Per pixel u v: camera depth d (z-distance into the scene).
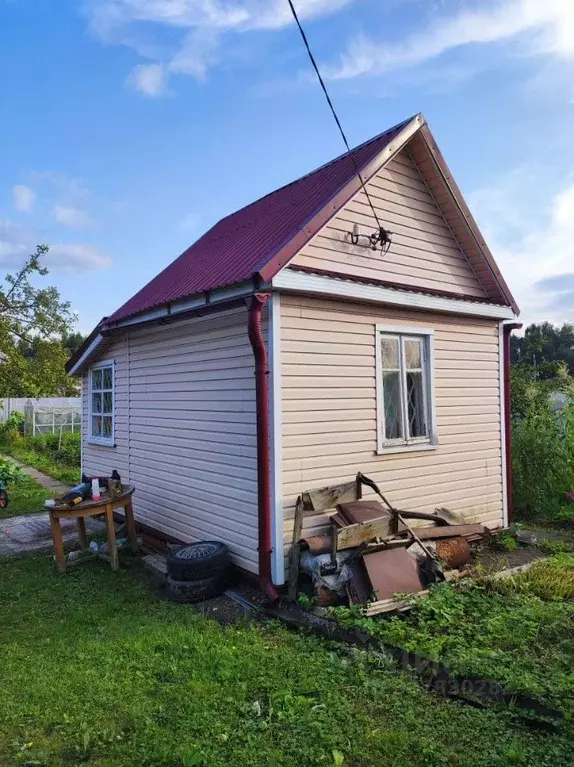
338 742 3.20
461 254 8.06
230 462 6.38
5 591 6.30
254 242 6.98
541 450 10.43
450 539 6.50
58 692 3.86
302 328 5.96
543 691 3.65
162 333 7.86
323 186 7.26
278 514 5.64
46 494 12.73
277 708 3.58
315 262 6.17
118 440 9.27
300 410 5.91
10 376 17.50
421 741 3.21
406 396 7.23
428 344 7.52
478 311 7.93
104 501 7.11
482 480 8.20
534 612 5.02
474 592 5.59
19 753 3.20
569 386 11.53
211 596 5.84
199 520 6.95
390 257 7.04
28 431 24.11
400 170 7.26
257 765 3.02
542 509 10.01
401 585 5.42
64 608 5.73
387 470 6.82
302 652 4.45
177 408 7.48
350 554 5.52
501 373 8.63
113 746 3.26
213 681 3.96
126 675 4.12
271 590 5.50
